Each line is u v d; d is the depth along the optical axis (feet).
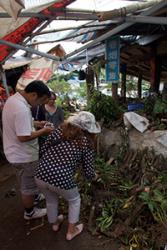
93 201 10.43
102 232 8.90
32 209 9.87
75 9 9.55
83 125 7.72
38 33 12.44
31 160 8.75
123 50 21.56
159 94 15.14
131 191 10.18
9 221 10.13
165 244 7.52
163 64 21.44
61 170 7.61
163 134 11.83
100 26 12.99
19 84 19.90
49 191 8.21
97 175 11.40
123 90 26.86
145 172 10.89
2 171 16.08
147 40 17.39
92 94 17.51
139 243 8.07
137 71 28.91
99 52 20.47
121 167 12.41
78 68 24.56
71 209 8.36
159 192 9.01
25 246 8.63
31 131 8.29
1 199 12.05
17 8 5.70
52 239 8.87
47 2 8.15
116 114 15.01
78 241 8.68
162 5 8.95
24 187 9.30
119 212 9.36
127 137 13.15
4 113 8.50
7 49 14.65
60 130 7.91
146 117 13.60
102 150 14.34
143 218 8.89
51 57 15.12
